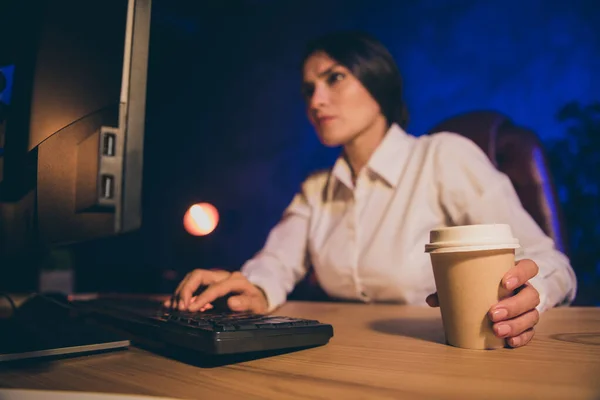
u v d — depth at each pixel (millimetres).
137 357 502
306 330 516
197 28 4324
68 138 447
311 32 3869
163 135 4262
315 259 1423
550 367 409
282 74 3982
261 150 4031
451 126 1526
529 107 3041
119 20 420
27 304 879
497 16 3154
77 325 649
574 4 2922
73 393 358
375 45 1334
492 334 491
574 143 2436
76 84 447
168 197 4219
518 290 519
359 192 1373
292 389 363
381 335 606
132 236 4008
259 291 911
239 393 356
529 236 1080
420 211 1275
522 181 1396
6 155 496
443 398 330
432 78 3363
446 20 3324
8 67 500
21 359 470
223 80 4258
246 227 4020
